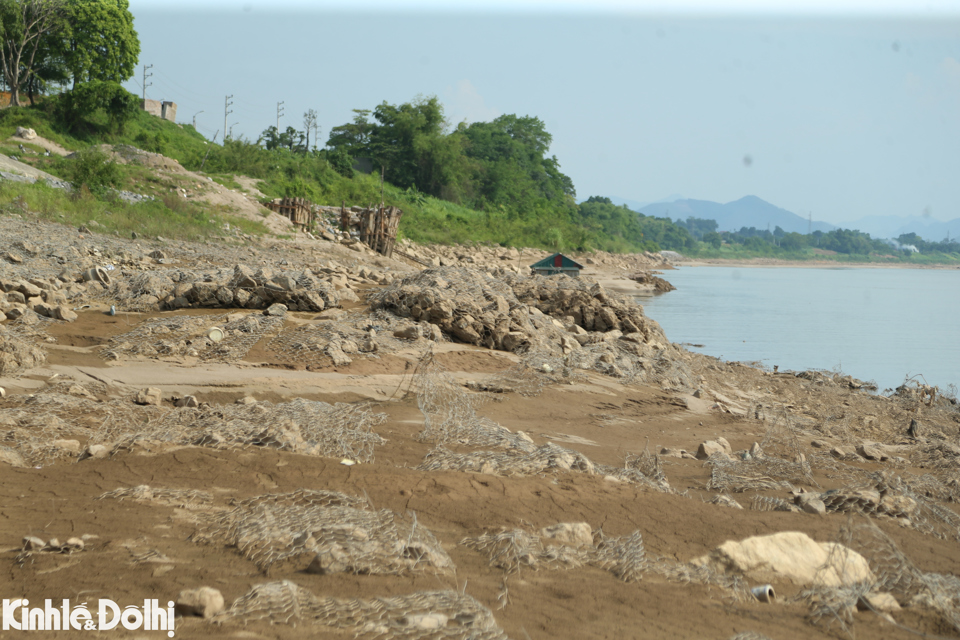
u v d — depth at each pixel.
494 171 113.06
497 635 3.76
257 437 7.93
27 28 62.03
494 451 8.76
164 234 32.62
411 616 3.84
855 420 14.83
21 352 11.05
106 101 60.03
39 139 53.06
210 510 5.82
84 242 24.70
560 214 115.25
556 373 14.82
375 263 40.09
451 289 17.27
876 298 52.62
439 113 103.19
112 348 12.43
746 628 4.32
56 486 6.19
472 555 5.33
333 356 13.07
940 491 9.20
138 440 7.59
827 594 4.87
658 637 4.04
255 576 4.52
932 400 17.28
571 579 4.95
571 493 6.98
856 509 7.47
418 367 12.94
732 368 20.52
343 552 4.83
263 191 58.97
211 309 15.67
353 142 103.75
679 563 5.39
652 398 14.46
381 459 8.16
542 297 21.44
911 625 4.61
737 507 7.25
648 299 45.88
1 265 17.44
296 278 16.98
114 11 69.19
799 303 46.03
